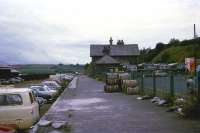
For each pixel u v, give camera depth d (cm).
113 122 1659
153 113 1975
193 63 2486
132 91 3697
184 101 1906
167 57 11556
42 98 2822
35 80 9488
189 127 1466
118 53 12838
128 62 12788
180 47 11750
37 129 1412
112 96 3488
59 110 2234
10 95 1364
